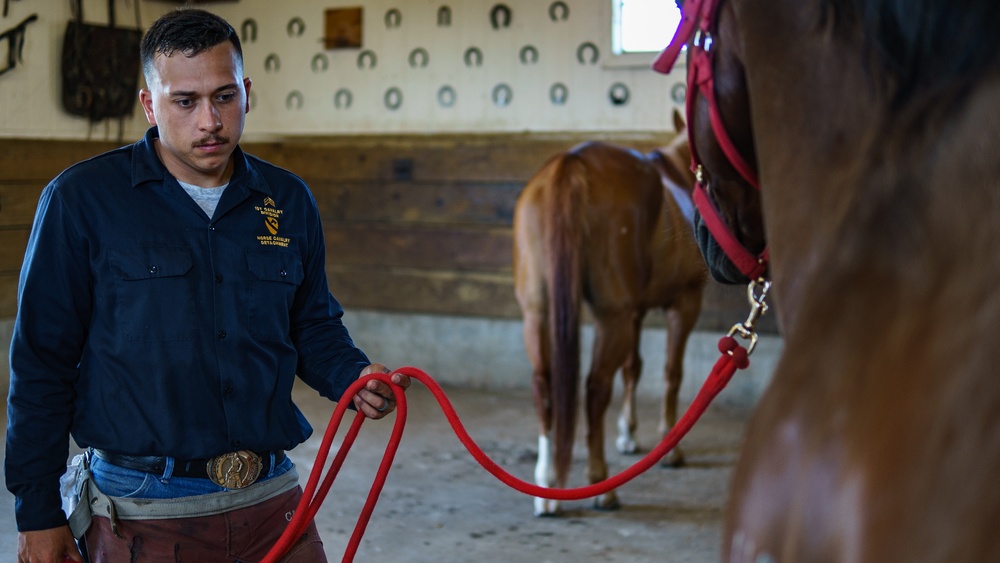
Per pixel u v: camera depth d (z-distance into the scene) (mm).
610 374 3355
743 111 972
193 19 1327
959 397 512
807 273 705
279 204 1483
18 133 4754
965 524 485
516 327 5234
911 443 521
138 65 5316
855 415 556
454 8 5266
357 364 1509
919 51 646
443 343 5438
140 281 1343
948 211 568
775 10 798
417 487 3561
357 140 5613
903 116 633
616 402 4977
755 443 621
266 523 1429
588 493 1289
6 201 4715
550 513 3252
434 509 3324
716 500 3441
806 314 626
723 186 1091
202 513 1364
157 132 1446
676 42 1059
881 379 555
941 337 536
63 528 1338
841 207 655
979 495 486
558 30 5035
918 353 543
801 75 763
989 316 521
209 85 1313
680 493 3531
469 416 4668
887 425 536
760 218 1078
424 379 1436
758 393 4758
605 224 3221
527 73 5129
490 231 5293
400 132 5492
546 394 3305
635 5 4902
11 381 1326
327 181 5695
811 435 575
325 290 1596
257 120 5883
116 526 1340
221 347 1383
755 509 599
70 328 1346
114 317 1346
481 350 5336
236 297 1401
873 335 574
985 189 556
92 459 1406
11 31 4668
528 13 5090
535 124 5145
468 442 1367
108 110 5160
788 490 578
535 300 3264
